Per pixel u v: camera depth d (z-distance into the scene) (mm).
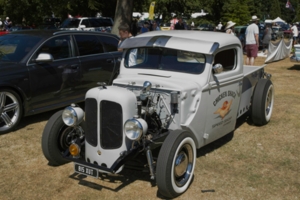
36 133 6016
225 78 4914
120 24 13555
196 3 38938
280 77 10969
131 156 3865
